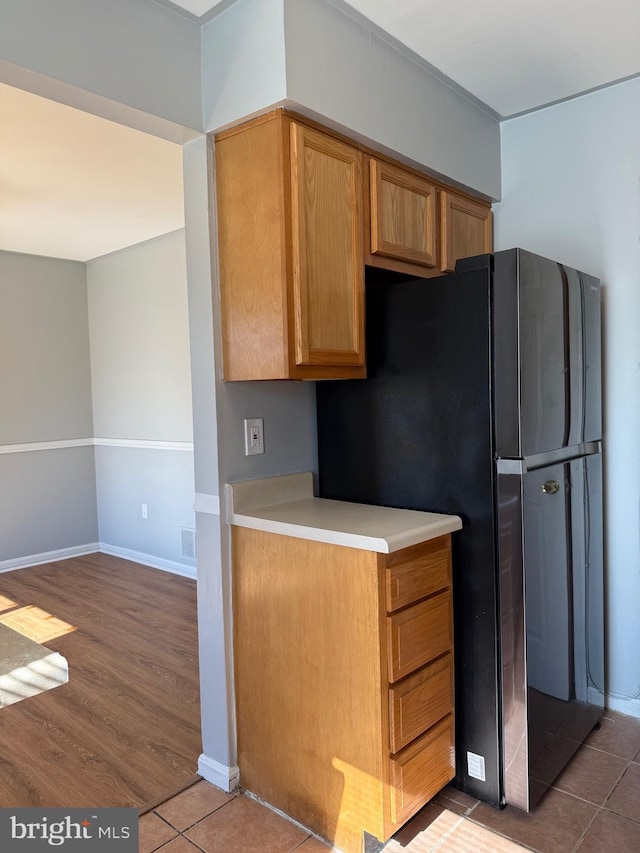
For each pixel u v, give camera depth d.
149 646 3.12
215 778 1.99
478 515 1.82
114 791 1.96
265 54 1.68
